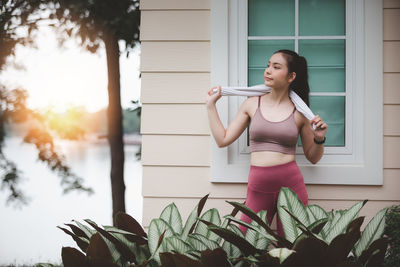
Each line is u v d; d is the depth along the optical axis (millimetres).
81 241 2439
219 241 2408
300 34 3246
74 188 6266
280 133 2764
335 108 3240
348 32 3199
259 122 2805
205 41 3207
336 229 2203
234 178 3182
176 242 2184
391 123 3156
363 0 3170
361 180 3148
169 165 3215
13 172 6242
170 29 3215
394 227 2596
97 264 2096
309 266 2016
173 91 3215
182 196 3209
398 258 2527
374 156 3150
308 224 2260
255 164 2828
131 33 5176
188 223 2475
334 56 3234
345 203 3180
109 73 5707
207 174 3215
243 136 3232
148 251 2375
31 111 5980
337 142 3238
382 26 3148
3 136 6223
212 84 3186
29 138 6027
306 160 3215
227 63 3180
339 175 3160
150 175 3225
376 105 3156
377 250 2031
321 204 3191
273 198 2801
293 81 2893
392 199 3148
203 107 3205
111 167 5914
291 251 1848
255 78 3252
